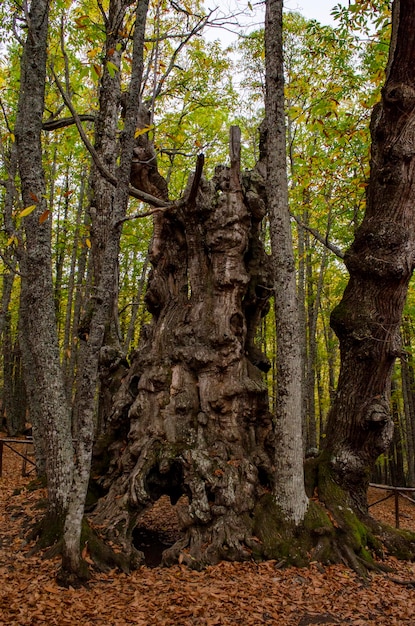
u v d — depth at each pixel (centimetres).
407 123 722
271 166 680
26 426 2228
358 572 608
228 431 734
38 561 574
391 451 2092
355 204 1141
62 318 2297
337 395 778
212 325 781
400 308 751
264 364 845
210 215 795
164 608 487
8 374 1992
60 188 1878
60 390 627
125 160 579
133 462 730
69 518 539
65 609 473
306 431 1927
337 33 989
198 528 645
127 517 655
